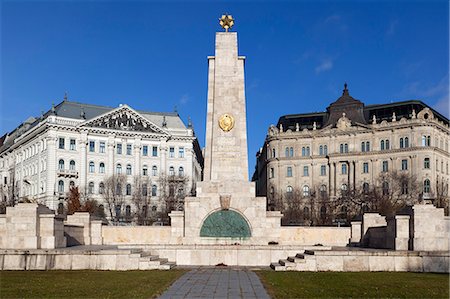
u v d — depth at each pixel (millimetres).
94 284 22844
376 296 20031
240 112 41438
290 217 107562
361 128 132375
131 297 19453
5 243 31375
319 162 137500
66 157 121625
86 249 30938
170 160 134000
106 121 127688
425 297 19828
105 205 120062
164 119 137375
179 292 21125
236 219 39656
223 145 40969
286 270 29859
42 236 31938
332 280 24766
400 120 127062
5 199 108812
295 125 145750
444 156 130000
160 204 119312
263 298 19594
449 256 28656
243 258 35688
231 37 42469
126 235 42000
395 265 29219
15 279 24344
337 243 41406
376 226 39188
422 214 30688
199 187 40094
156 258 32344
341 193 122250
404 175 119875
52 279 24469
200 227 39594
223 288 22281
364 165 131500
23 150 137250
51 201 117375
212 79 42156
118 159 128125
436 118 129750
